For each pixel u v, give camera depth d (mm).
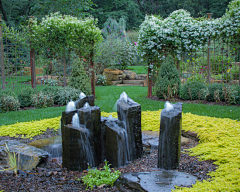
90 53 8828
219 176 2510
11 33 9016
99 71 14938
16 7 21047
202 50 9188
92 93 8883
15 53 9305
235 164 2672
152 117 5363
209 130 4016
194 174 2691
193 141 4047
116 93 9969
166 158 2922
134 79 14992
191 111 5914
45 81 9781
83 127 3184
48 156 3609
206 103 7211
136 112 3309
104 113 5848
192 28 8391
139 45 8867
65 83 9281
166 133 2893
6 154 3420
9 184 2855
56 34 8352
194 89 7695
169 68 8078
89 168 3139
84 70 8438
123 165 3193
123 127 3242
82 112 3152
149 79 8680
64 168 3227
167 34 8477
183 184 2383
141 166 3125
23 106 7500
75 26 8242
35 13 17391
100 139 3424
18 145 3738
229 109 6059
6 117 6000
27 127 4875
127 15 27094
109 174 2836
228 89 6961
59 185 2777
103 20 26188
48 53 9078
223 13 29031
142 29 8727
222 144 3381
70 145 3068
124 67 16422
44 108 7250
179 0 31938
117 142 3068
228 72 8594
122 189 2566
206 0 31734
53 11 14562
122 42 16219
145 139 4105
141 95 9281
